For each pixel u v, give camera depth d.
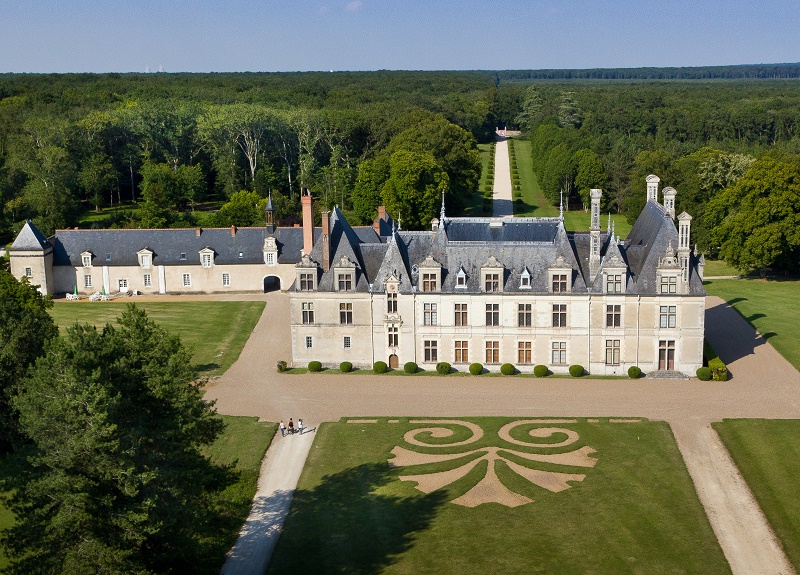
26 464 53.62
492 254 104.38
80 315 132.62
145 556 55.50
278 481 75.62
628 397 94.56
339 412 91.69
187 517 56.69
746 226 147.00
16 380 73.88
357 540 65.06
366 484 74.50
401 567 61.06
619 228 194.75
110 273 147.25
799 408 90.00
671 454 79.19
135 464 53.19
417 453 80.62
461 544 64.06
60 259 146.62
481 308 103.38
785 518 67.06
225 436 84.94
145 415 56.97
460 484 73.94
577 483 73.75
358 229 138.50
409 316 104.62
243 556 63.12
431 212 185.75
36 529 51.09
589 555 62.16
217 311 135.75
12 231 185.62
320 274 105.94
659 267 99.50
